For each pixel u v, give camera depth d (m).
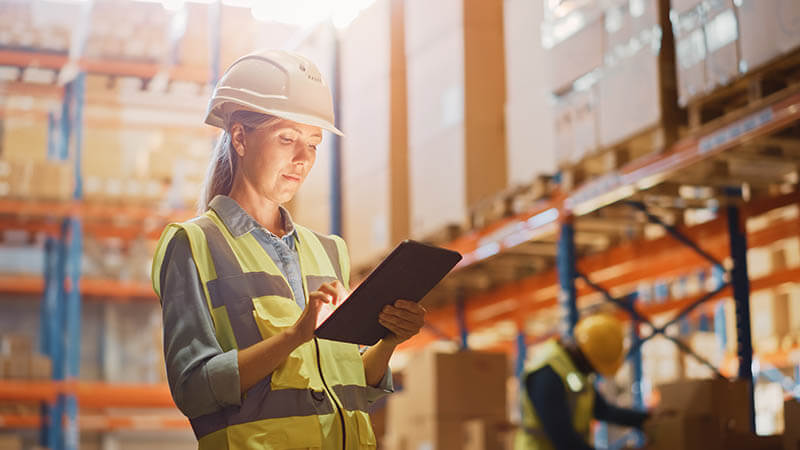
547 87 7.11
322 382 2.33
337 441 2.29
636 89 6.11
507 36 8.05
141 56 13.80
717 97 5.69
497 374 9.20
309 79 2.46
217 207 2.42
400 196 9.55
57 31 13.75
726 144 5.57
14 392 13.12
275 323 2.28
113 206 13.63
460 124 8.38
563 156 6.88
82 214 13.55
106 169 13.65
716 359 11.50
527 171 7.71
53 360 14.09
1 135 14.14
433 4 8.94
